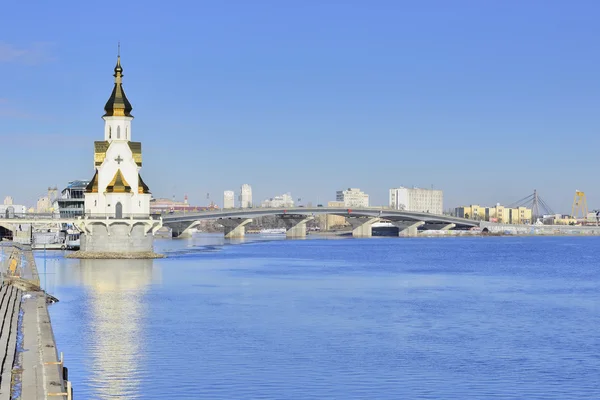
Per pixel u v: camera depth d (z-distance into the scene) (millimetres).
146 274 182750
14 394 55000
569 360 83562
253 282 165250
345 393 69875
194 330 100688
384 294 143375
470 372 78000
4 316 92750
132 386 71438
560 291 151000
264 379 74188
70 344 90688
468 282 170125
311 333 98938
